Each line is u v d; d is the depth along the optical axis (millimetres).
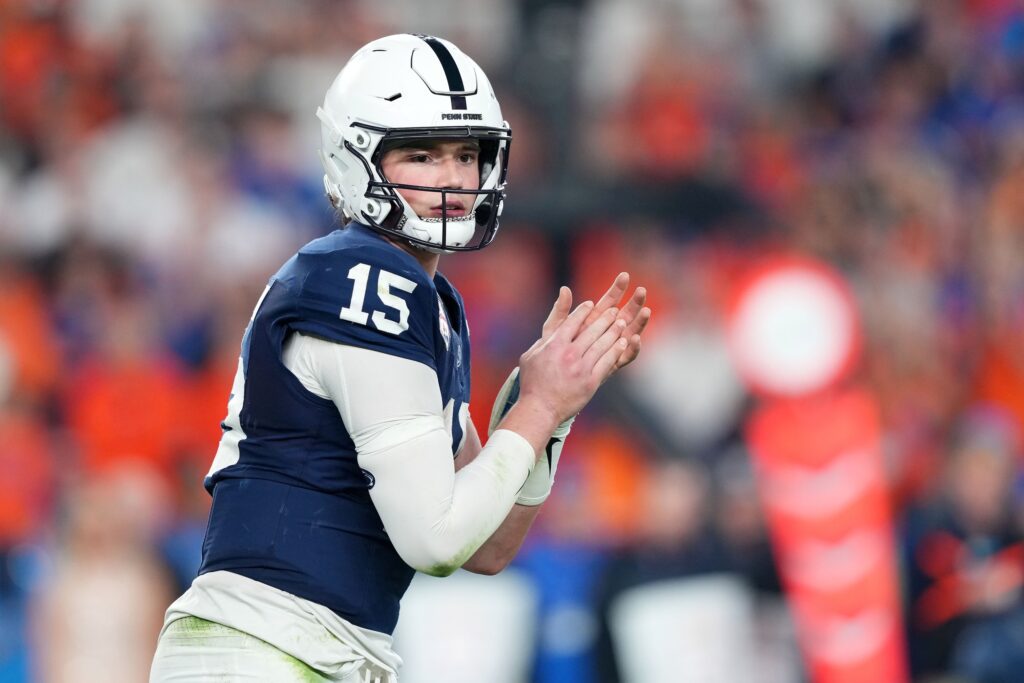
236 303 29500
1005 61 36500
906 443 27109
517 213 29344
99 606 21688
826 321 28594
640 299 9719
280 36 34625
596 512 23281
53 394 27672
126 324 28188
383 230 9461
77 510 22125
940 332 30297
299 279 9094
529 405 9430
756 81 34219
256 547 9047
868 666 22906
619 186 30031
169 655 9164
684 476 23016
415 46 9523
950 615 22969
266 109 33156
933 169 33906
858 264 31062
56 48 34125
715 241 30719
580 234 29688
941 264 32094
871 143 34375
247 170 32125
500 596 21766
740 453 26109
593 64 31297
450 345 9547
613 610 21953
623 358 9695
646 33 33094
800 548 23906
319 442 9117
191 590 9289
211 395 27797
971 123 35594
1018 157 34094
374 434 8805
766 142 33469
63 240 30453
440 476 8789
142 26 34344
